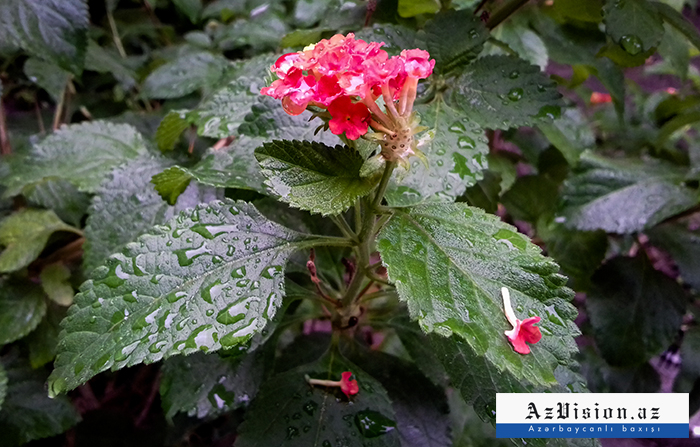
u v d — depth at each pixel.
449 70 0.17
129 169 0.19
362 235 0.14
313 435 0.15
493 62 0.17
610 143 0.33
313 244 0.13
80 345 0.11
